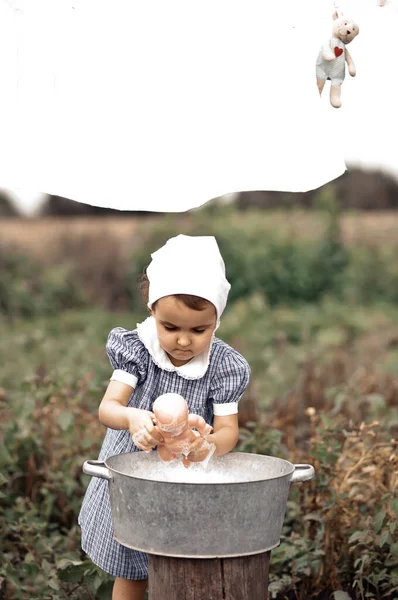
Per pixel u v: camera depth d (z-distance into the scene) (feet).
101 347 25.77
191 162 9.25
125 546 8.48
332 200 43.37
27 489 14.01
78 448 14.52
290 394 19.61
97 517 9.54
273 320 34.09
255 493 7.93
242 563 8.14
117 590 9.72
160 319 8.61
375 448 12.55
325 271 41.27
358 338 31.86
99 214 48.14
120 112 9.14
